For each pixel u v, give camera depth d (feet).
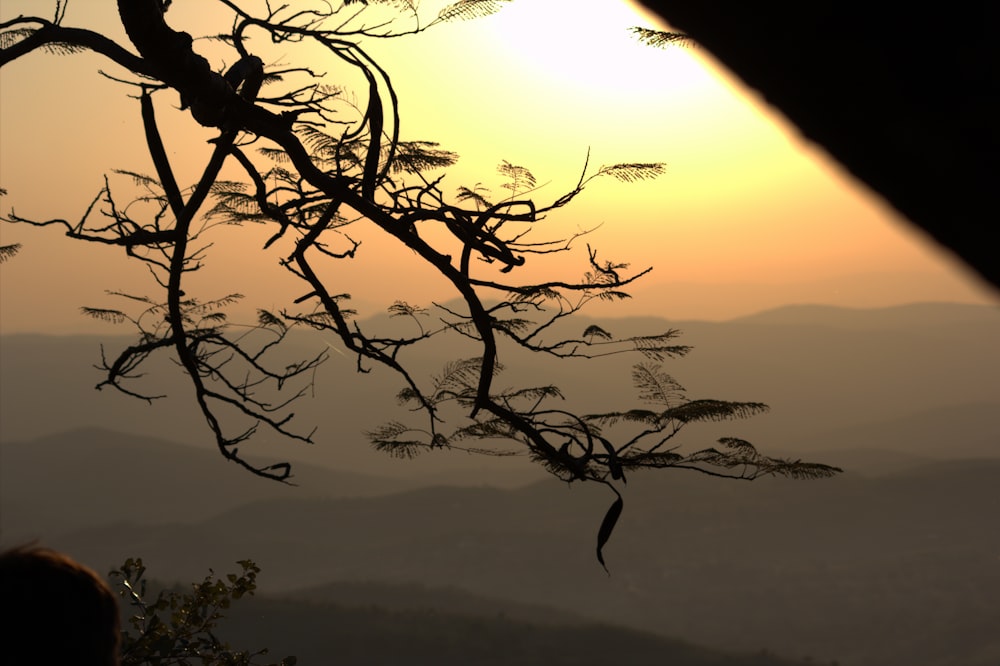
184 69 15.61
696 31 2.48
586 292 19.17
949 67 2.14
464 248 18.24
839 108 2.31
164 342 20.90
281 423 21.16
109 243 19.94
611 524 17.06
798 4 2.27
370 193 17.66
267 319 21.33
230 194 19.70
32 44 16.61
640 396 18.63
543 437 18.58
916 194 2.30
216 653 22.95
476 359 20.49
